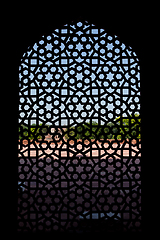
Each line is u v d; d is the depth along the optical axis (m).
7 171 1.59
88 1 1.70
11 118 1.64
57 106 1.72
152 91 1.65
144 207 1.60
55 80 1.74
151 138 1.62
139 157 1.67
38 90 1.73
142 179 1.63
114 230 1.60
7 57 1.65
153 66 1.66
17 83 1.70
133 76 1.75
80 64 1.76
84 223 1.65
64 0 1.69
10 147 1.62
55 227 2.10
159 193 1.55
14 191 1.59
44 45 1.77
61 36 1.78
